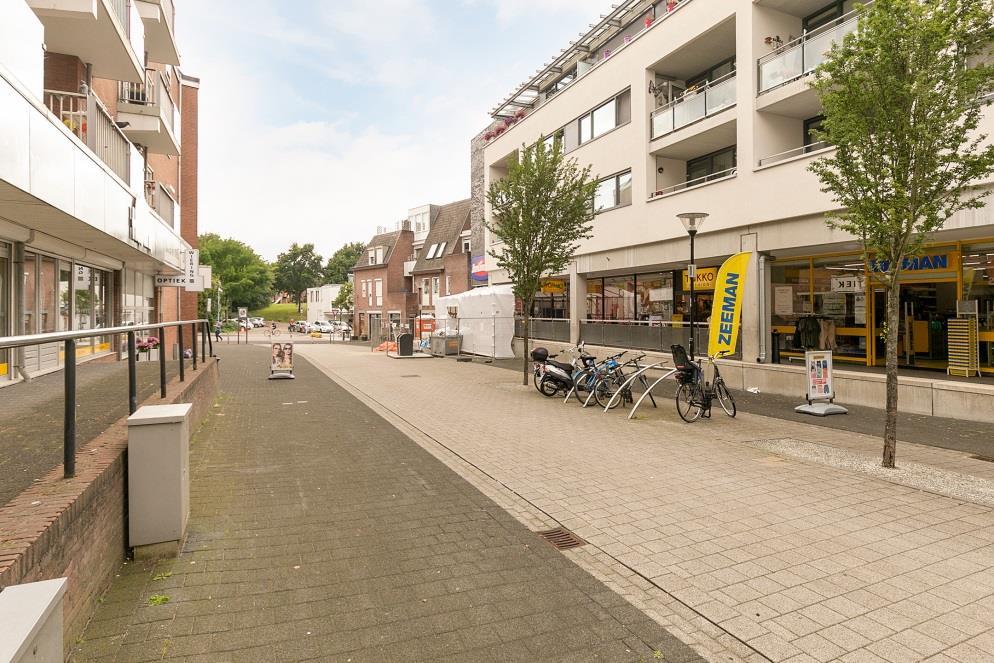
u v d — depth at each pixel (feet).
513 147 86.48
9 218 27.45
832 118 22.62
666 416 34.22
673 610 11.70
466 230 134.82
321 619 11.10
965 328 36.32
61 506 9.48
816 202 40.65
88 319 43.70
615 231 63.36
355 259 369.50
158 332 20.93
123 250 41.06
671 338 53.42
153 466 13.28
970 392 31.37
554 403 39.40
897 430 29.45
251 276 293.02
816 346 46.55
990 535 15.56
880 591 12.44
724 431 29.60
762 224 45.50
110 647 9.94
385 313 171.01
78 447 13.03
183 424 13.70
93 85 43.55
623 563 13.88
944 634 10.75
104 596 11.62
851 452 24.81
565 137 73.92
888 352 22.29
